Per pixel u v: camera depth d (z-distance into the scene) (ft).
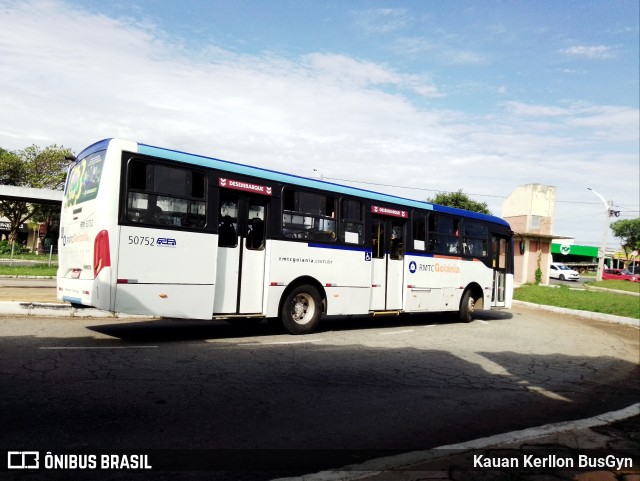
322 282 35.32
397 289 41.16
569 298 81.87
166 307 27.30
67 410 16.19
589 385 24.81
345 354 28.30
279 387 20.56
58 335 29.01
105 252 25.44
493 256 51.98
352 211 37.68
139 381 20.01
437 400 20.26
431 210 44.34
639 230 257.75
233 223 30.89
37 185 139.03
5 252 129.70
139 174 26.86
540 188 142.31
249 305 31.50
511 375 25.73
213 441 14.48
